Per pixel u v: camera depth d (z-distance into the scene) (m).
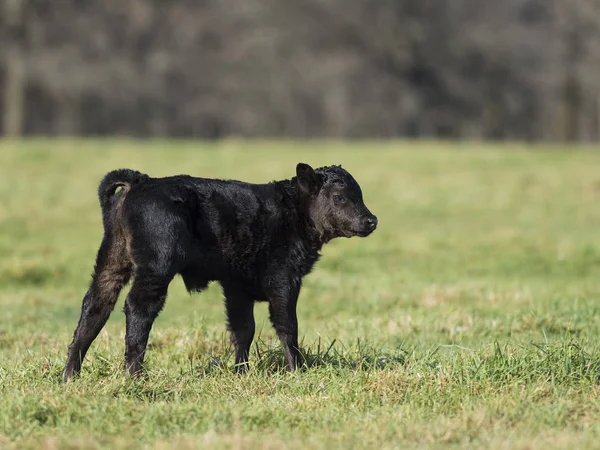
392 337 27.08
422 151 87.56
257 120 159.75
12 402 17.59
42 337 27.56
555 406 18.08
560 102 143.12
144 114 163.25
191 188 21.12
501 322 28.80
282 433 16.77
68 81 136.75
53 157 82.25
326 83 151.38
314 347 23.62
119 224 20.58
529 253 48.53
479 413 17.39
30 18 133.75
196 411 17.62
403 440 16.31
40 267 43.12
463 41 148.00
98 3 147.12
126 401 17.97
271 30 148.25
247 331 22.34
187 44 152.00
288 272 21.86
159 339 24.97
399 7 147.62
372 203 69.31
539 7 150.88
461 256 48.41
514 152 87.12
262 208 21.73
